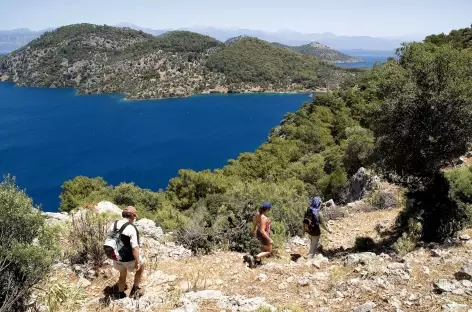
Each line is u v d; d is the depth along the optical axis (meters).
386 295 6.23
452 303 5.63
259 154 57.09
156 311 6.02
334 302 6.31
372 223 14.09
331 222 15.21
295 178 40.03
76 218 9.87
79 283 7.16
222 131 156.75
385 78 12.13
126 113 197.50
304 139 70.44
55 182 97.12
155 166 112.50
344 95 93.62
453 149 10.74
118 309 6.12
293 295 6.73
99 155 123.88
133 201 42.06
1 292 5.68
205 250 9.75
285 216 13.45
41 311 5.98
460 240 9.16
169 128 163.12
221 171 55.72
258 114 191.25
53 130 159.75
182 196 46.31
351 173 33.59
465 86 10.30
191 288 7.11
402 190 17.06
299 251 10.83
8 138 145.00
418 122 10.98
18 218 6.14
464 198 10.74
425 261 7.65
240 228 10.39
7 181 6.53
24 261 5.74
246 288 7.17
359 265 7.83
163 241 10.62
